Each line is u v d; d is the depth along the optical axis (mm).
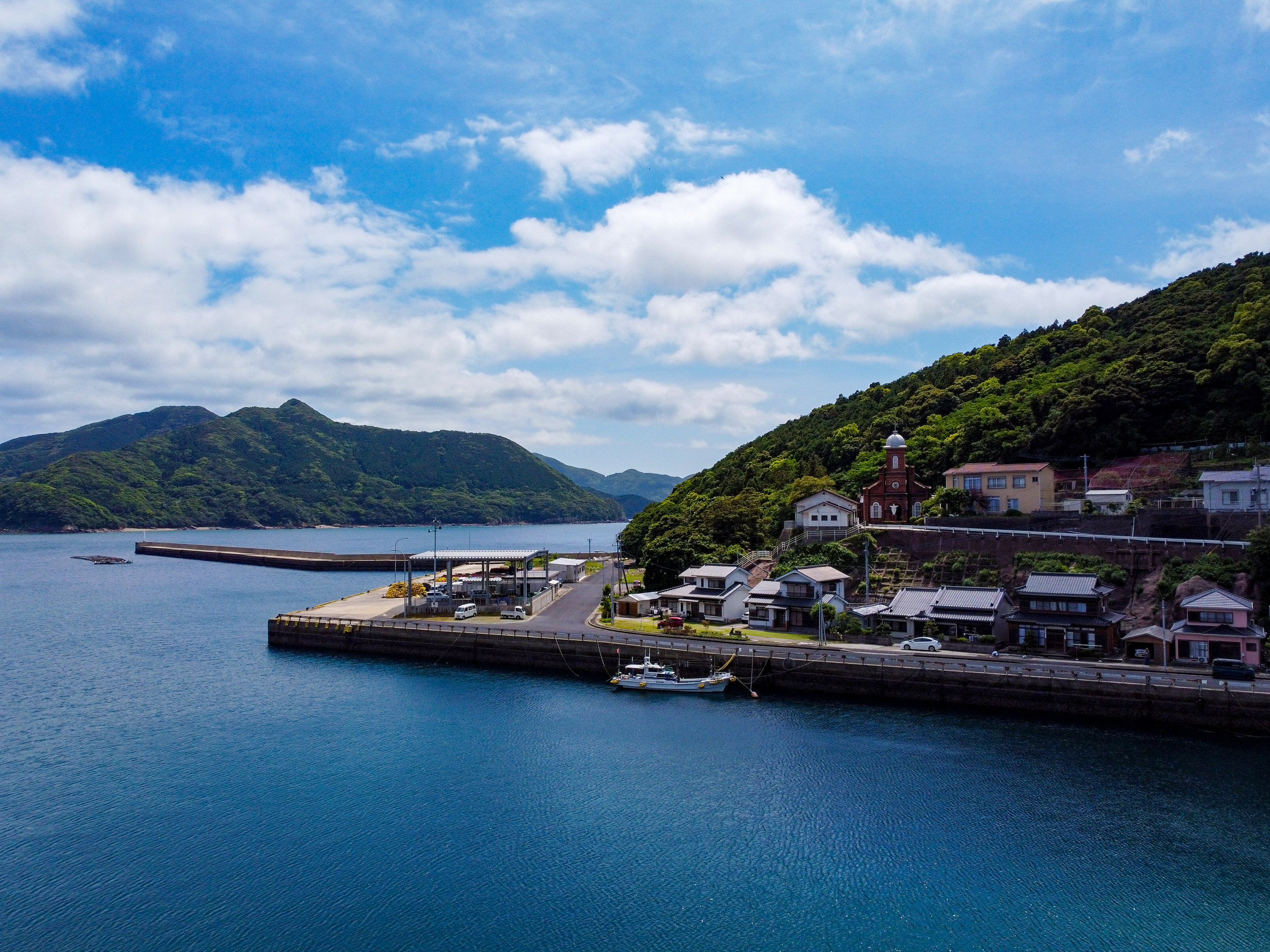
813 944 38062
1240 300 141250
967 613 82062
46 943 38406
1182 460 112938
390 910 40906
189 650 100312
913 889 42094
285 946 38062
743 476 170500
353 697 77188
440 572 196500
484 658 91062
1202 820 48438
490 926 39625
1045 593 78438
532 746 62469
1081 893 41438
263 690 79938
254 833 48656
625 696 76625
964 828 47906
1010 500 109062
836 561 100750
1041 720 66500
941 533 98625
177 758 60688
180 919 40188
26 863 45281
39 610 136875
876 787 53812
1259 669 68125
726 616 97750
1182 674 67812
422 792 54219
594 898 41781
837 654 77688
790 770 56844
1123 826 47812
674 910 40750
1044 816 49219
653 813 50781
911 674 72062
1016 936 38312
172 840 47844
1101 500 104500
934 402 159875
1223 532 87625
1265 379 112812
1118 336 157625
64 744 63625
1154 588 81312
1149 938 38000
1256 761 56906
